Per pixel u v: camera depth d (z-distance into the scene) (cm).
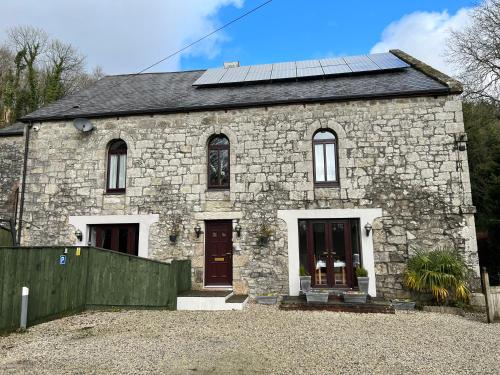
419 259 811
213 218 926
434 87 883
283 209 902
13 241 930
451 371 420
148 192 964
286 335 572
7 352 489
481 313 751
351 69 1063
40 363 443
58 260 720
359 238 882
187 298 788
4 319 587
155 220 949
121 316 718
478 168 1437
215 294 830
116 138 1005
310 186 900
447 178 856
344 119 915
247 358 461
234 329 609
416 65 1033
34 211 999
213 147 981
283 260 882
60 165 1012
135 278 799
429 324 652
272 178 919
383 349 502
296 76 1059
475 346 518
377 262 851
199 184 948
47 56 2552
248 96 996
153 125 992
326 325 639
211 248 935
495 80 1589
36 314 656
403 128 890
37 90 2300
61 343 532
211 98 1016
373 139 897
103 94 1177
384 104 905
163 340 543
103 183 988
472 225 830
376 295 838
